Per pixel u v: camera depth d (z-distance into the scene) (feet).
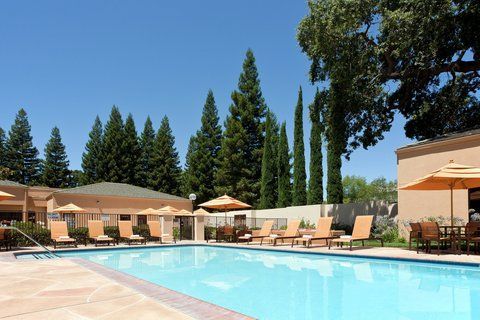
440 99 77.10
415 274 30.04
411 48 63.67
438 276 28.99
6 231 48.67
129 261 42.04
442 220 48.44
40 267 30.35
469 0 57.57
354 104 68.44
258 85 136.77
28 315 15.39
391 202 66.13
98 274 26.32
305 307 19.75
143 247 56.13
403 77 69.92
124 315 15.20
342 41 65.36
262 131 135.33
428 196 52.21
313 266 35.91
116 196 91.56
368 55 65.62
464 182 40.55
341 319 17.30
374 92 68.64
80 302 17.53
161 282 28.19
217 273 32.48
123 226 61.52
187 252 52.47
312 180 99.55
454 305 19.79
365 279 28.27
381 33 64.75
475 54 67.46
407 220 54.03
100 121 175.94
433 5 54.75
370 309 19.10
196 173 148.46
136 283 22.53
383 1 62.08
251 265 37.50
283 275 30.81
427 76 71.56
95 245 58.44
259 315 18.11
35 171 184.24
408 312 18.40
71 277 24.99
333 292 23.68
